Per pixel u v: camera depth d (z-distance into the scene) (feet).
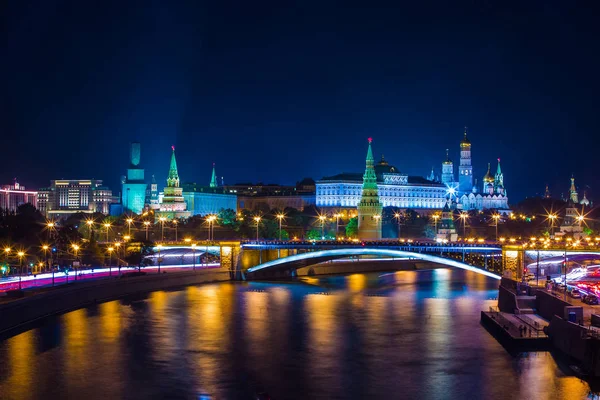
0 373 581.94
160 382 566.77
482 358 630.33
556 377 578.66
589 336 591.37
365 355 641.40
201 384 563.07
